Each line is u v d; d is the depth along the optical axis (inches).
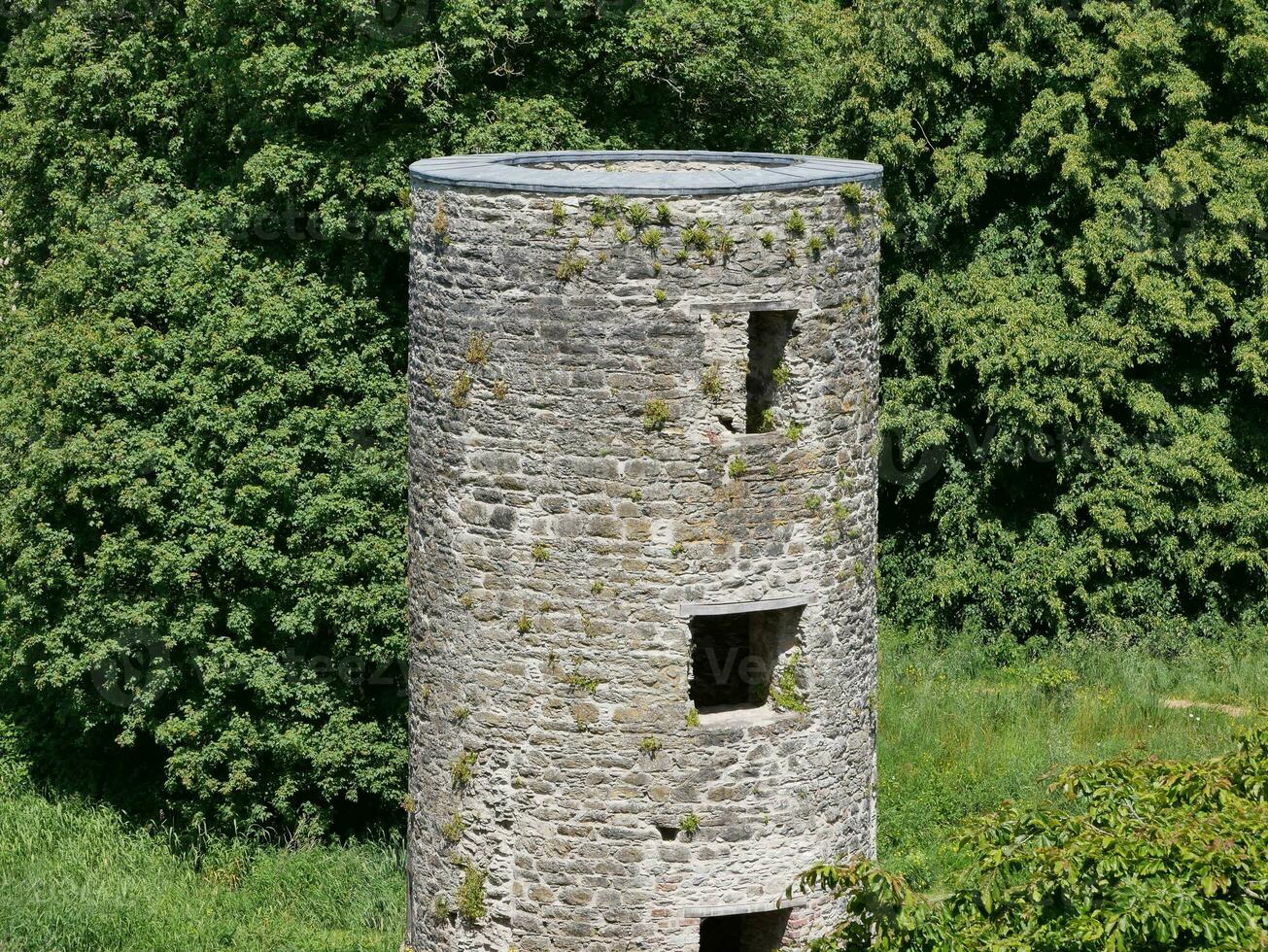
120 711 4165.8
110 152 4256.9
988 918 2379.4
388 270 4119.1
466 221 2657.5
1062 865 2292.1
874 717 2891.2
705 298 2600.9
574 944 2751.0
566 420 2635.3
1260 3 5142.7
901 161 5147.6
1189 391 5044.3
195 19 4087.1
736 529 2664.9
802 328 2672.2
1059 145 4913.9
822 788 2787.9
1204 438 4992.6
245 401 3939.5
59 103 4365.2
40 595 4133.9
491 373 2669.8
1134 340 4906.5
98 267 4047.7
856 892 2423.7
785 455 2684.5
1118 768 2600.9
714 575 2662.4
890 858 3676.2
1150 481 4933.6
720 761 2704.2
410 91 3912.4
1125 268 4877.0
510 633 2719.0
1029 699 4520.2
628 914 2728.8
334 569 3956.7
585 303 2598.4
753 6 4441.4
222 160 4259.4
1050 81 5059.1
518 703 2728.8
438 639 2812.5
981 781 4008.4
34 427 4067.4
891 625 5152.6
